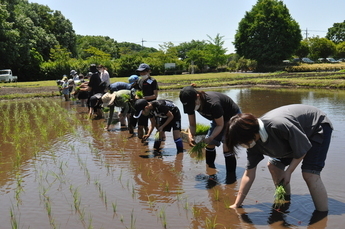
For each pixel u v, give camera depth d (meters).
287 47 59.47
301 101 15.49
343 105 13.47
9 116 13.08
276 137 3.77
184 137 8.17
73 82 18.66
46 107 16.03
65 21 63.31
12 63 43.19
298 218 4.02
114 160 6.71
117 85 9.93
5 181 5.62
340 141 7.51
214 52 67.94
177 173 5.84
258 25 59.00
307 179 4.07
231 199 4.68
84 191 5.08
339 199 4.49
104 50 86.19
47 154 7.25
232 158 5.74
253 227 3.84
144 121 7.61
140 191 5.04
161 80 35.03
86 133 9.40
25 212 4.41
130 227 3.93
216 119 5.43
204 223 3.98
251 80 29.97
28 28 48.69
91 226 3.98
